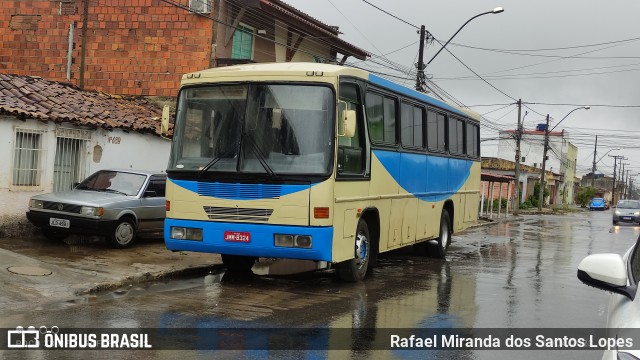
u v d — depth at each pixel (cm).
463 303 974
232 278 1126
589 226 3494
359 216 1070
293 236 950
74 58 2328
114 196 1312
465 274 1311
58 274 977
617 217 3772
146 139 1653
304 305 905
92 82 2311
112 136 1557
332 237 966
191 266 1152
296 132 968
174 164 1017
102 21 2309
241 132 983
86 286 930
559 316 905
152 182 1391
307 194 948
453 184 1638
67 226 1245
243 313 833
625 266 429
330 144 960
